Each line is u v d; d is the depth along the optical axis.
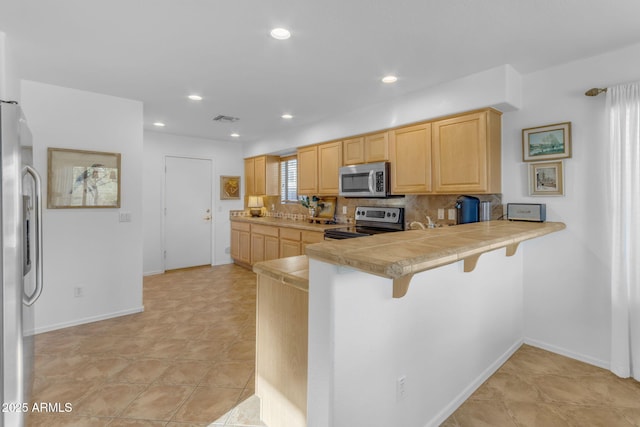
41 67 2.58
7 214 1.40
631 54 2.21
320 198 4.96
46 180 2.96
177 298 3.96
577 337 2.50
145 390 2.07
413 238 1.57
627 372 2.21
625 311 2.19
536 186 2.64
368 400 1.43
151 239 5.18
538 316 2.70
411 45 2.21
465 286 2.04
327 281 1.28
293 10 1.81
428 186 3.11
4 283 1.40
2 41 2.02
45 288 2.97
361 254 1.16
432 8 1.79
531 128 2.65
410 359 1.64
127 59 2.43
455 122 2.89
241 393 2.04
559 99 2.53
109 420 1.79
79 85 2.99
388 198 3.93
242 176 6.17
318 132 4.30
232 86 2.99
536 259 2.69
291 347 1.61
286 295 1.65
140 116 3.46
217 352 2.58
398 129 3.38
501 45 2.22
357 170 3.77
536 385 2.16
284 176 5.70
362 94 3.21
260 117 4.12
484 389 2.13
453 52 2.32
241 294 4.12
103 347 2.65
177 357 2.49
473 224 2.38
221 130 4.96
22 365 1.46
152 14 1.84
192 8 1.79
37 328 2.92
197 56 2.38
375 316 1.45
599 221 2.36
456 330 1.97
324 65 2.54
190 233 5.59
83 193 3.13
